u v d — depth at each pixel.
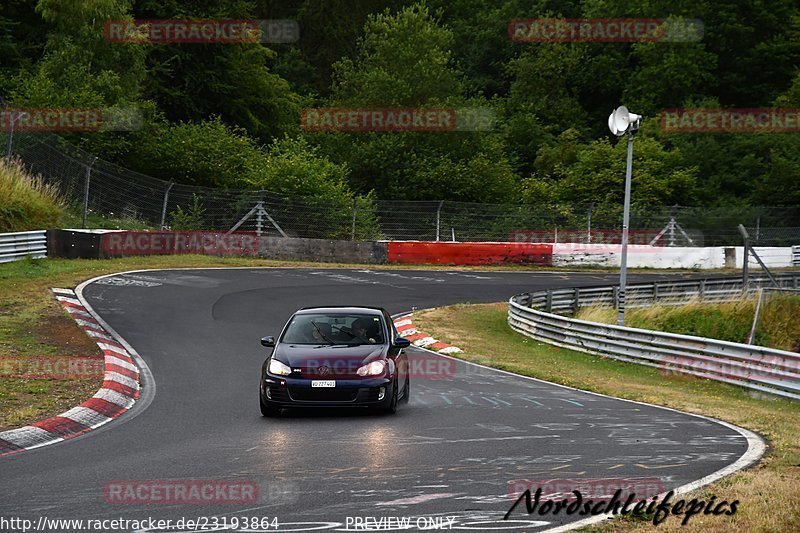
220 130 77.75
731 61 134.00
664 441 16.02
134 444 15.74
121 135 68.69
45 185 52.66
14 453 14.90
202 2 94.88
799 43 130.88
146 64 92.00
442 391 23.20
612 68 137.62
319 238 62.00
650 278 61.16
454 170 85.56
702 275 64.81
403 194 85.19
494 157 94.00
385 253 60.28
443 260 62.00
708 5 134.00
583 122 134.88
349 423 18.03
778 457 14.27
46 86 64.25
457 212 66.88
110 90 67.25
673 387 27.17
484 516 10.76
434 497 11.70
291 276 49.56
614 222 71.44
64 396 20.17
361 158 86.56
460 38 158.00
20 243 42.88
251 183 64.69
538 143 124.38
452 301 45.28
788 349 44.53
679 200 95.81
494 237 66.62
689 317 46.06
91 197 56.22
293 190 63.91
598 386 25.02
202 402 20.83
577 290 47.12
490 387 24.16
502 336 37.56
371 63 105.44
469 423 18.02
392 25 105.19
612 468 13.51
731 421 18.94
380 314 21.34
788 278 53.62
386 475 13.03
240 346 29.72
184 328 32.28
